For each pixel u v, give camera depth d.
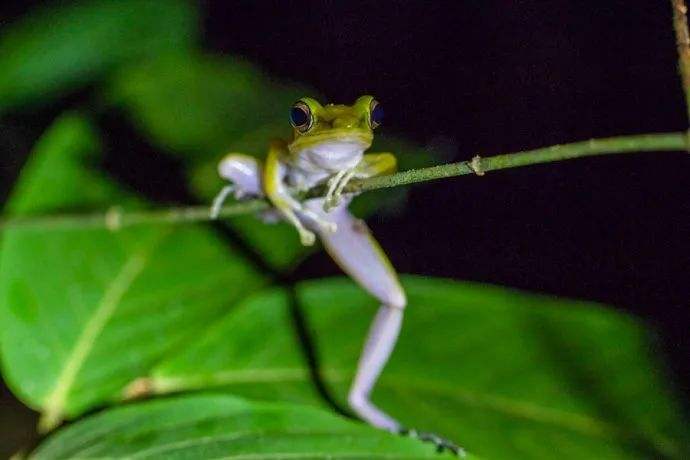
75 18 0.43
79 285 0.36
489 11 0.57
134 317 0.36
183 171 0.40
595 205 0.54
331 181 0.34
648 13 0.54
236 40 0.61
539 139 0.56
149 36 0.44
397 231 0.53
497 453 0.34
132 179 0.39
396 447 0.33
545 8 0.56
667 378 0.35
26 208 0.38
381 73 0.59
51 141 0.39
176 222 0.38
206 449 0.33
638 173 0.54
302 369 0.35
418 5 0.58
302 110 0.35
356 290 0.37
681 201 0.54
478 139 0.56
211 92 0.41
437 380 0.35
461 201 0.54
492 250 0.53
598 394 0.34
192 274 0.37
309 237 0.35
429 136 0.56
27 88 0.43
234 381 0.35
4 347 0.35
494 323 0.36
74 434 0.33
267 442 0.33
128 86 0.41
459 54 0.58
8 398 0.43
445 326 0.36
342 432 0.33
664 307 0.51
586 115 0.55
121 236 0.37
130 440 0.33
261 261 0.38
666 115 0.54
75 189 0.38
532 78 0.56
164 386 0.35
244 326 0.36
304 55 0.60
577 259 0.53
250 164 0.36
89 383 0.35
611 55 0.55
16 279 0.36
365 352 0.35
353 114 0.35
